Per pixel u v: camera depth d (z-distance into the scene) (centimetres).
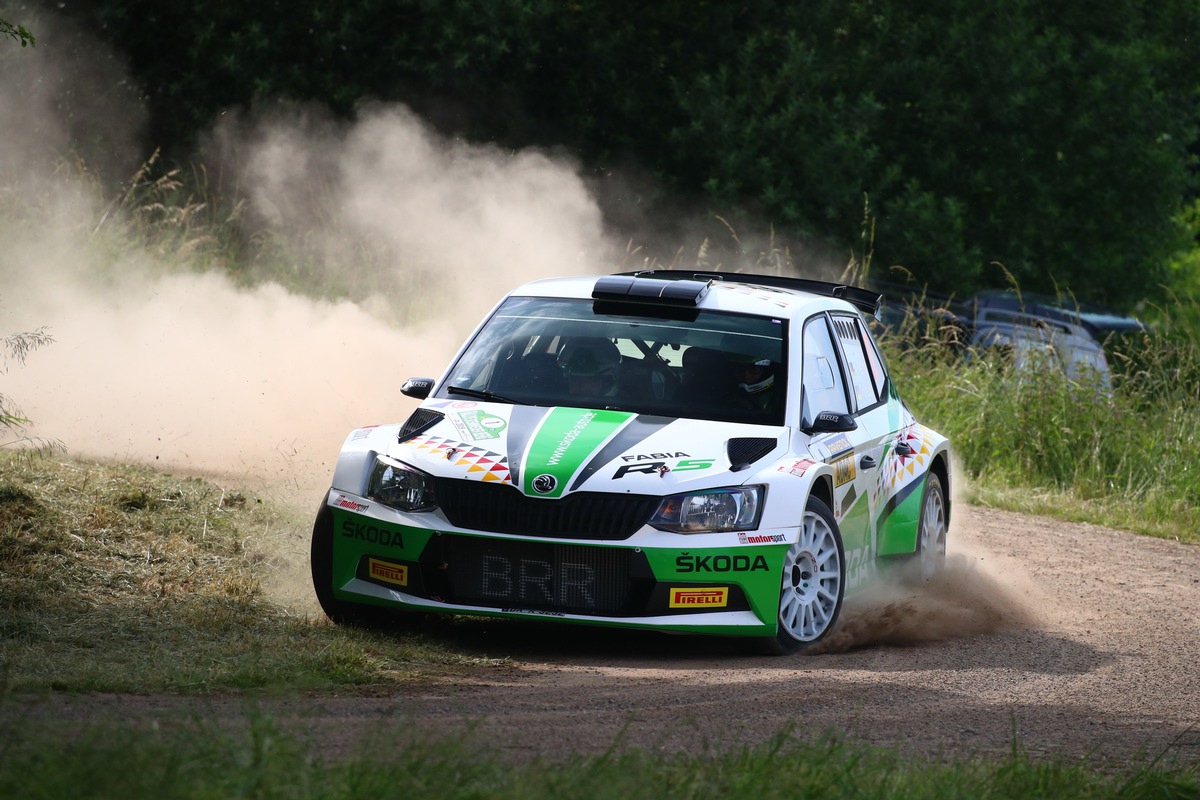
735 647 2806
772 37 9750
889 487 3372
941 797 1680
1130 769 2005
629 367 3041
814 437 2989
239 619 2766
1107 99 10531
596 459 2714
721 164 9369
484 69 9188
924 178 10119
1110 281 10869
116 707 1917
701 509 2666
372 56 9369
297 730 1808
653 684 2434
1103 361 7044
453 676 2439
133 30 8962
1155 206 10944
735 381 3008
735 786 1608
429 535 2658
